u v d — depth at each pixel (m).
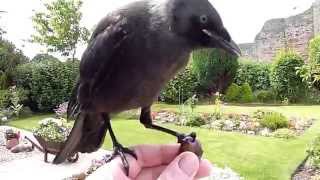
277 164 10.02
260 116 15.81
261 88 22.86
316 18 25.39
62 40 23.09
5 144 12.75
